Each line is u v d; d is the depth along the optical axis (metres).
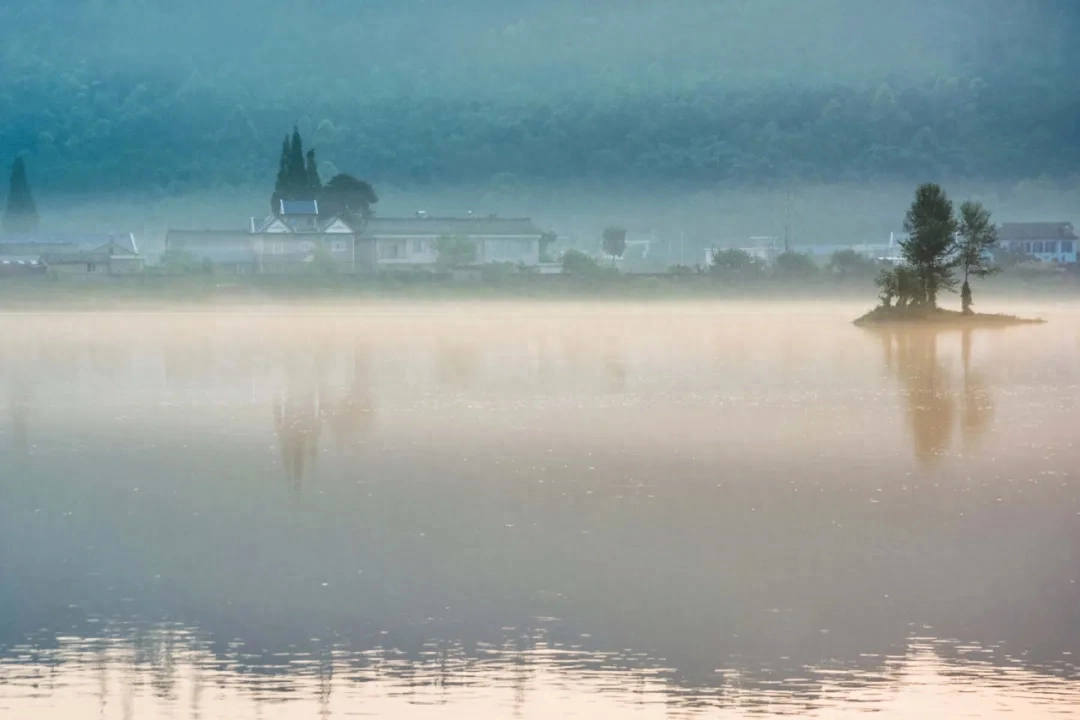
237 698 87.94
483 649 96.00
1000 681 90.06
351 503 142.50
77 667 93.25
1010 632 99.12
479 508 139.38
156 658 94.75
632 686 89.12
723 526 131.00
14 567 117.50
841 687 88.94
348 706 86.62
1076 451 172.62
